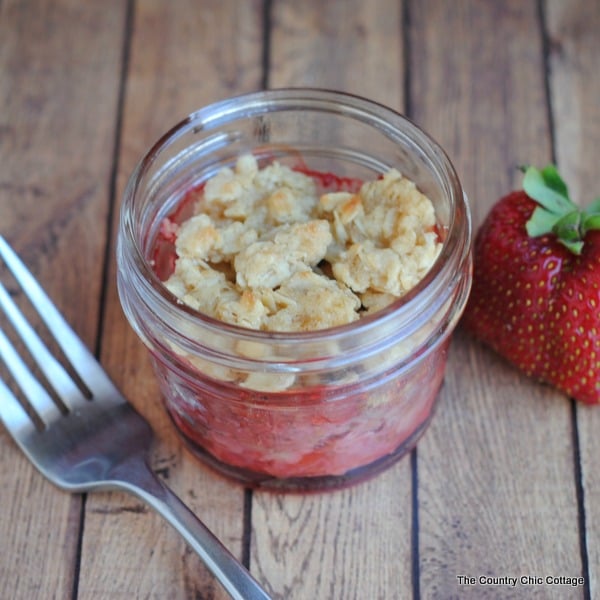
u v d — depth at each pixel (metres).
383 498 0.35
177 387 0.33
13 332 0.37
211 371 0.31
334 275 0.33
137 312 0.33
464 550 0.34
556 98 0.41
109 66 0.41
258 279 0.32
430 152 0.33
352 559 0.34
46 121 0.40
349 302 0.32
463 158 0.40
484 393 0.36
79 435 0.35
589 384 0.35
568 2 0.42
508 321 0.35
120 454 0.34
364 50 0.42
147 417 0.36
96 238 0.38
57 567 0.34
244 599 0.32
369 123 0.34
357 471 0.34
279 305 0.32
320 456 0.33
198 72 0.41
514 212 0.36
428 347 0.32
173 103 0.41
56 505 0.34
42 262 0.38
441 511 0.34
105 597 0.33
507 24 0.42
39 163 0.40
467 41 0.42
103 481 0.34
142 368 0.36
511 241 0.35
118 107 0.41
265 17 0.42
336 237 0.33
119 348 0.37
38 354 0.35
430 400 0.35
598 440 0.35
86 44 0.42
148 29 0.42
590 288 0.34
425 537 0.34
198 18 0.42
